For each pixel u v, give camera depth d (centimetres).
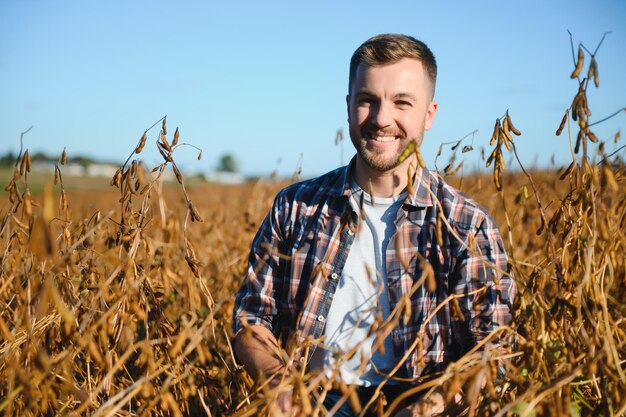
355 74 240
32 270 209
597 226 198
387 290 229
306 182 261
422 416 190
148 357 189
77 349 196
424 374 221
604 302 184
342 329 232
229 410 242
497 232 233
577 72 177
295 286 243
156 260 258
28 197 203
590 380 190
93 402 209
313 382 168
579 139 183
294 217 253
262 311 248
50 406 210
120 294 206
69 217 234
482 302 221
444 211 232
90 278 227
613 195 198
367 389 225
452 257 228
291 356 189
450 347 225
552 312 194
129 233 219
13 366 179
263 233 257
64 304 210
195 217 215
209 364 280
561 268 209
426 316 224
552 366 198
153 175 220
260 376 194
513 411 172
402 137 232
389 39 235
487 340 186
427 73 237
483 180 444
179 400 231
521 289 208
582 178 197
